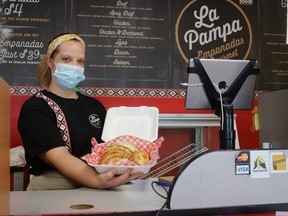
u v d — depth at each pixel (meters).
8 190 0.85
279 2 3.42
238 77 1.54
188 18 3.30
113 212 0.99
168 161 3.04
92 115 1.91
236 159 1.08
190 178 1.04
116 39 3.18
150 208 1.04
